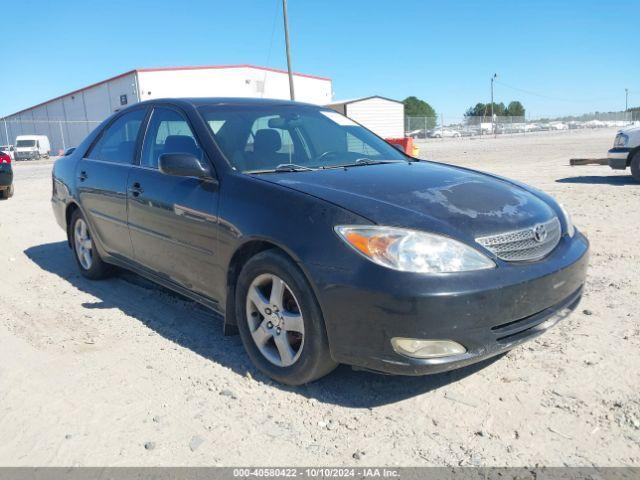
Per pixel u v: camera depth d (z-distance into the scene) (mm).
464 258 2627
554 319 2980
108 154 4770
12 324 4160
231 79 45562
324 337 2812
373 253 2611
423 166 3857
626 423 2619
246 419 2783
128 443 2604
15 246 6965
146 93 42500
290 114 4238
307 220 2846
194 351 3584
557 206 3449
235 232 3152
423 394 2957
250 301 3164
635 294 4254
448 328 2551
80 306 4539
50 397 3039
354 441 2580
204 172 3432
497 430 2617
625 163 10641
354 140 4289
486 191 3221
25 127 63469
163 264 3930
